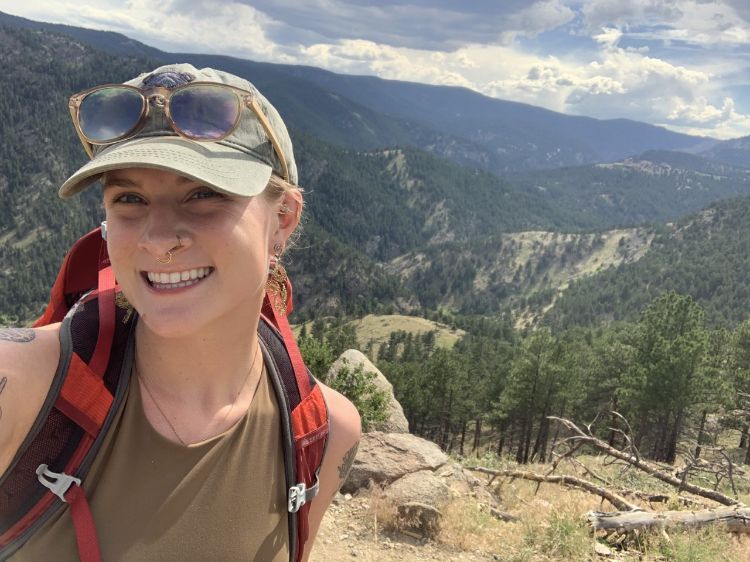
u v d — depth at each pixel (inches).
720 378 1401.3
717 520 291.7
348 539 256.5
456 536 263.4
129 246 40.7
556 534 263.4
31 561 39.2
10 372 36.9
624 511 315.3
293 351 54.4
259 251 45.4
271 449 48.3
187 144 41.8
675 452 1419.8
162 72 44.7
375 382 606.9
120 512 40.2
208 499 43.0
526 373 1790.1
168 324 40.2
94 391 40.6
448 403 2474.2
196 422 44.3
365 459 317.1
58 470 39.3
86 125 43.4
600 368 1924.2
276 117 49.4
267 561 46.3
